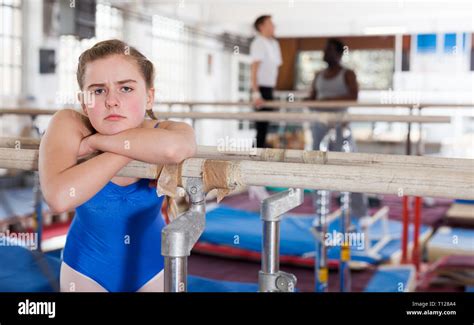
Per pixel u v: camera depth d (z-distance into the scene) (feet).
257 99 15.10
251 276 10.81
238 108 35.88
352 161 3.66
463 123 30.14
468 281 10.23
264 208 3.25
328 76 14.35
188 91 32.71
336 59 14.23
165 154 3.14
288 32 37.47
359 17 34.58
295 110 26.32
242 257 11.80
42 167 3.31
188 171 3.07
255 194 16.71
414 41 34.12
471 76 32.78
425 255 12.21
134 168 3.27
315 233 7.54
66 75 22.38
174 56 30.99
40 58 20.92
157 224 4.63
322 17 34.06
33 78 20.85
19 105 20.15
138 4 26.84
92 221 4.33
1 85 20.35
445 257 11.54
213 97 34.99
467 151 28.40
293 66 37.68
